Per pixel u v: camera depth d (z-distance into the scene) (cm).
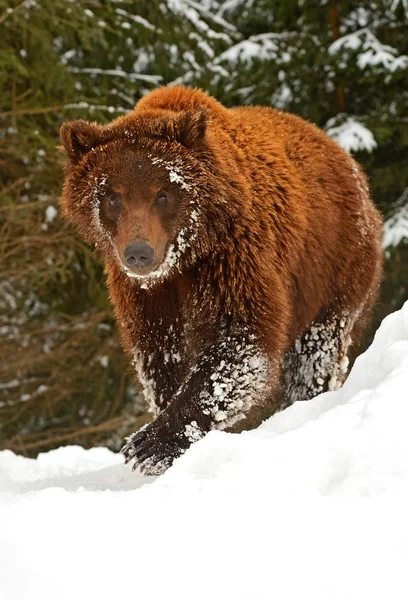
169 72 2731
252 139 1098
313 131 1229
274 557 524
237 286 1004
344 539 530
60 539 564
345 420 662
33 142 2361
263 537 546
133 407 2688
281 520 561
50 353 2519
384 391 642
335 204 1184
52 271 2375
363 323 1327
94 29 2311
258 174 1061
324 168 1190
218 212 986
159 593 507
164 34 2633
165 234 969
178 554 541
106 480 1016
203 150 988
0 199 2261
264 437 773
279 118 1209
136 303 1068
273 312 1016
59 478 1061
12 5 2247
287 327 1090
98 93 2619
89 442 2705
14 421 2681
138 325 1076
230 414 982
